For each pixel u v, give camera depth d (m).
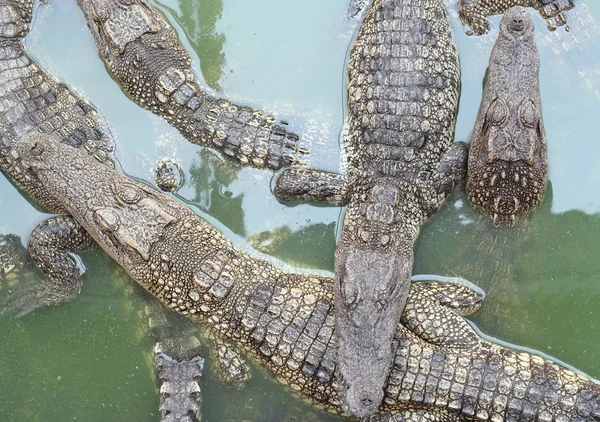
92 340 2.67
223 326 2.59
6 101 2.68
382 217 2.54
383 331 2.42
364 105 2.64
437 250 2.66
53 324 2.68
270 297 2.57
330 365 2.52
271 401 2.63
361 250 2.50
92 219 2.56
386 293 2.44
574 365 2.61
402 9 2.65
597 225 2.65
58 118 2.70
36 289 2.67
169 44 2.71
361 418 2.55
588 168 2.67
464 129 2.70
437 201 2.64
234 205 2.71
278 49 2.75
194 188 2.72
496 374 2.51
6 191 2.71
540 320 2.63
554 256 2.64
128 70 2.70
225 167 2.71
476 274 2.65
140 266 2.58
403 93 2.61
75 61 2.76
